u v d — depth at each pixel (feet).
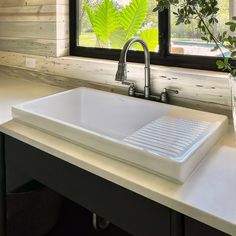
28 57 7.26
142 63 5.67
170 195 2.74
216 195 2.73
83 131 3.69
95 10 6.38
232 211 2.51
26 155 4.25
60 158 3.67
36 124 4.28
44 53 6.86
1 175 4.72
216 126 3.95
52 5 6.45
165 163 2.98
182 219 2.77
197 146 3.32
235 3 4.48
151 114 4.85
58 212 6.49
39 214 5.99
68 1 6.63
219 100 4.54
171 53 5.37
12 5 7.36
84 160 3.40
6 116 4.81
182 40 5.19
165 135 3.70
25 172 4.34
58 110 5.34
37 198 5.89
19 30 7.32
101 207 3.41
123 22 5.98
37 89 6.60
